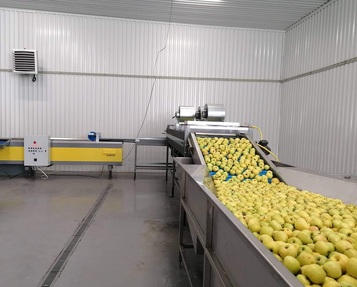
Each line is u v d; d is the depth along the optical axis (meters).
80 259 2.25
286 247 0.97
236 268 0.93
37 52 5.50
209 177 2.21
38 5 5.29
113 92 5.84
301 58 5.47
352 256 0.92
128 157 6.05
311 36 5.17
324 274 0.81
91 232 2.80
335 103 4.49
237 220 0.92
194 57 5.96
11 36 5.52
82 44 5.69
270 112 6.23
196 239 1.58
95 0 5.02
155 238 2.71
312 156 5.07
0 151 5.02
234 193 1.86
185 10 5.32
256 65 6.12
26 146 4.97
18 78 5.60
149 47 5.84
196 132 3.14
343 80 4.32
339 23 4.42
